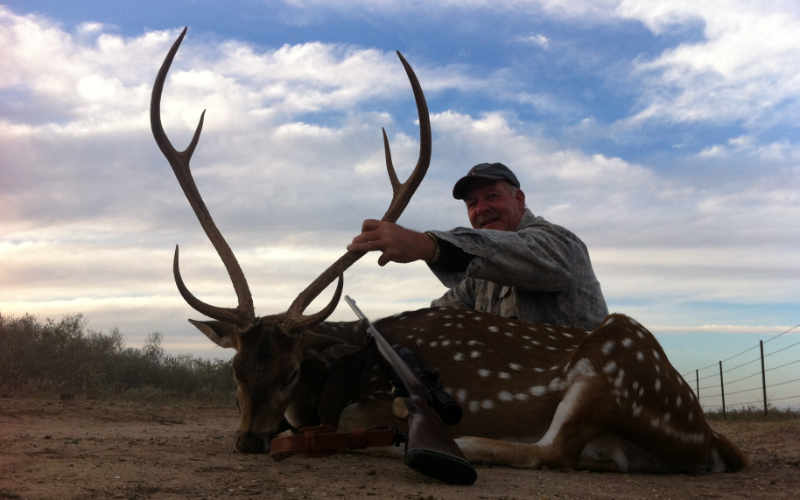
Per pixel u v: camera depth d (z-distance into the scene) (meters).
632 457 1.82
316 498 1.12
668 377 1.82
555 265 2.05
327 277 1.94
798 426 3.45
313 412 2.02
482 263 1.90
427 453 1.22
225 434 2.46
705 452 1.87
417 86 2.02
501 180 2.49
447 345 1.97
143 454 1.56
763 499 1.38
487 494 1.23
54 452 1.50
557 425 1.71
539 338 1.97
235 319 1.83
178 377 5.60
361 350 1.99
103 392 4.58
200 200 2.09
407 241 1.77
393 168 2.13
